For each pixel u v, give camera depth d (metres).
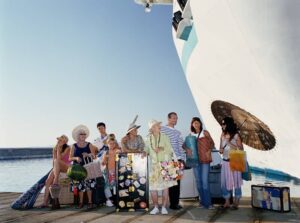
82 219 5.23
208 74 8.54
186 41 9.34
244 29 6.45
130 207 5.94
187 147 6.16
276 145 8.59
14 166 49.25
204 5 6.86
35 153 93.25
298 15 5.87
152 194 5.75
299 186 13.52
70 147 6.99
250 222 4.76
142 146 6.31
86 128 6.57
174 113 6.13
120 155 6.08
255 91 7.45
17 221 5.16
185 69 10.20
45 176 6.93
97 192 6.67
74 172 6.12
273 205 5.61
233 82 7.85
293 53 6.22
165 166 5.54
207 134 6.15
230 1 6.27
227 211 5.72
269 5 5.96
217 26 6.93
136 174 6.01
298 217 5.09
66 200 6.84
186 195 7.13
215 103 9.55
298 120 7.07
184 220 4.99
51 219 5.29
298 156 7.98
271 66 6.57
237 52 7.00
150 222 4.88
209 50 7.72
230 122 5.94
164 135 5.70
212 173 6.60
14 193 9.44
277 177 15.63
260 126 8.53
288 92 6.74
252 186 6.05
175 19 10.18
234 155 5.62
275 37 6.20
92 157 6.57
